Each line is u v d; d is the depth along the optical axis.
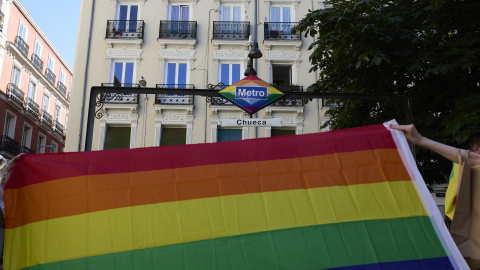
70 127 20.70
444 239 3.65
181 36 21.95
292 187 4.05
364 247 3.67
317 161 4.20
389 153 4.23
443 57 9.30
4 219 4.19
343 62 10.40
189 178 4.11
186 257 3.69
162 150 4.31
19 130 29.23
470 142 3.58
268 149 4.29
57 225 3.94
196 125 20.86
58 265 3.75
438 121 9.62
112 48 21.81
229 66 21.91
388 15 9.60
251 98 7.78
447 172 10.62
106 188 4.08
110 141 20.75
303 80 21.45
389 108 10.26
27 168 4.21
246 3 22.64
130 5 22.67
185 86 21.47
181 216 3.89
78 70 21.52
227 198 3.98
